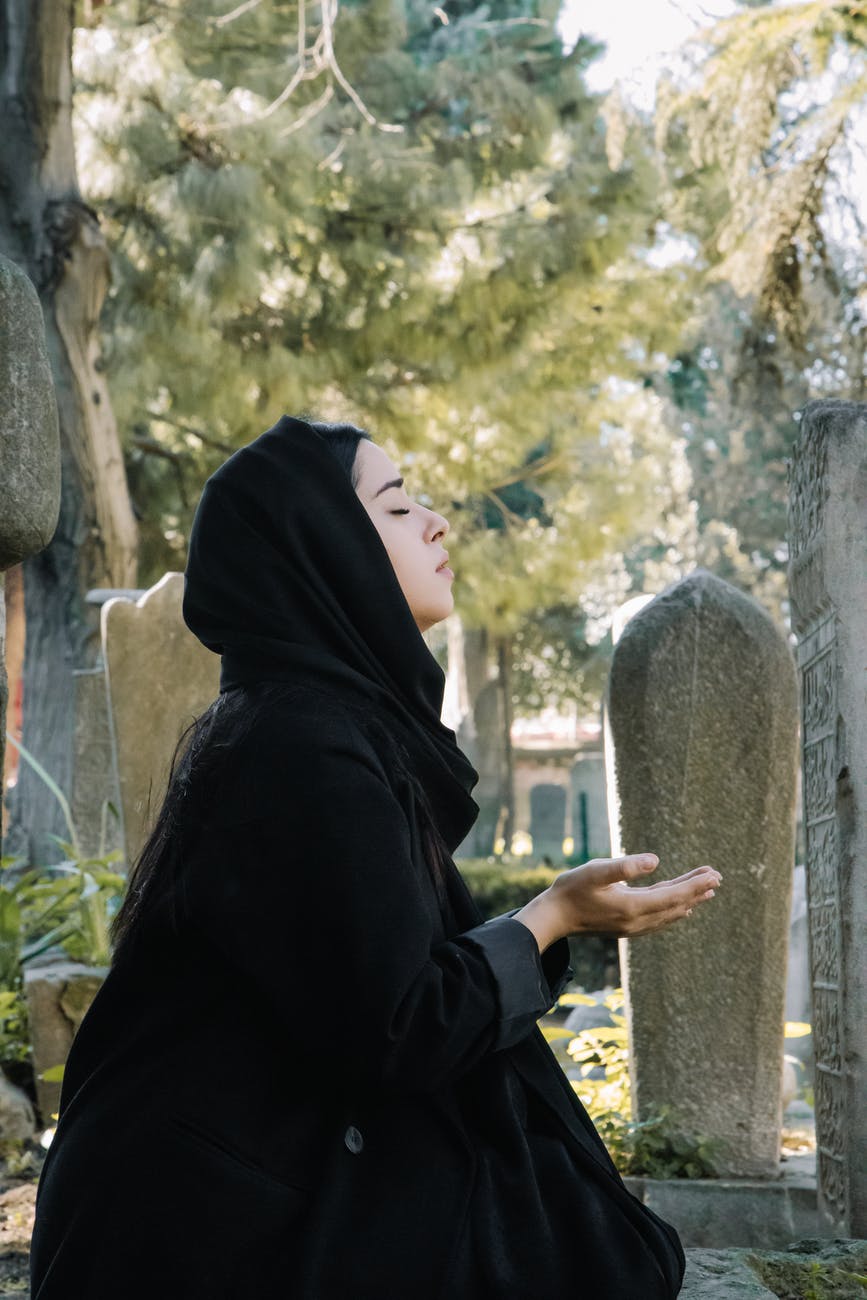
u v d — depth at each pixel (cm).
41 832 1045
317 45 958
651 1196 371
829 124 929
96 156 1080
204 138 1095
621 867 167
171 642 502
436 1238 151
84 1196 156
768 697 378
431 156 1244
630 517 1574
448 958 157
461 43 1653
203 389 1160
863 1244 293
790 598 358
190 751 170
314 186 1109
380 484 187
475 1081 165
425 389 1348
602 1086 432
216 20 1102
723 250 999
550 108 1234
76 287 1024
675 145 1277
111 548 1062
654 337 1359
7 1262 351
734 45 923
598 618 2767
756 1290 250
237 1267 149
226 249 1077
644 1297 158
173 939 163
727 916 382
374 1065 149
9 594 1487
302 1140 155
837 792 321
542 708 3103
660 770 382
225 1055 157
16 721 1492
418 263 1195
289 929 152
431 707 179
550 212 1255
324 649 171
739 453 2627
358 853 152
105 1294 151
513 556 1557
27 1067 527
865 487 322
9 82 1003
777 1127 381
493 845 2500
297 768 157
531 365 1330
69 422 1038
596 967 1138
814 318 1084
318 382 1202
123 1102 158
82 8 1112
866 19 888
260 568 171
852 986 319
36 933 629
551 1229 159
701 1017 383
